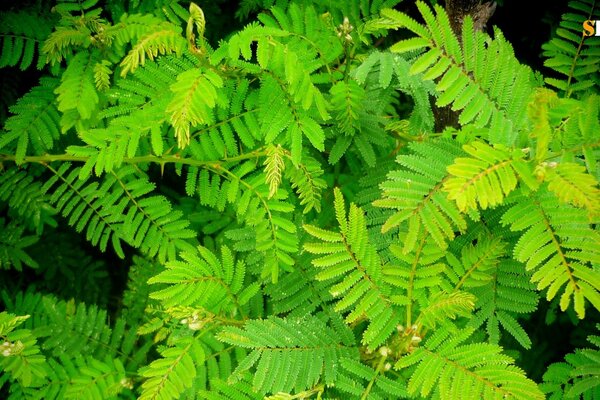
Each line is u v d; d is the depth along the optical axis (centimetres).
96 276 86
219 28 85
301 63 67
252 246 73
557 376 71
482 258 69
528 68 65
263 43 65
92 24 73
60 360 76
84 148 70
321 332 68
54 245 86
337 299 72
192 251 75
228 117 72
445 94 64
